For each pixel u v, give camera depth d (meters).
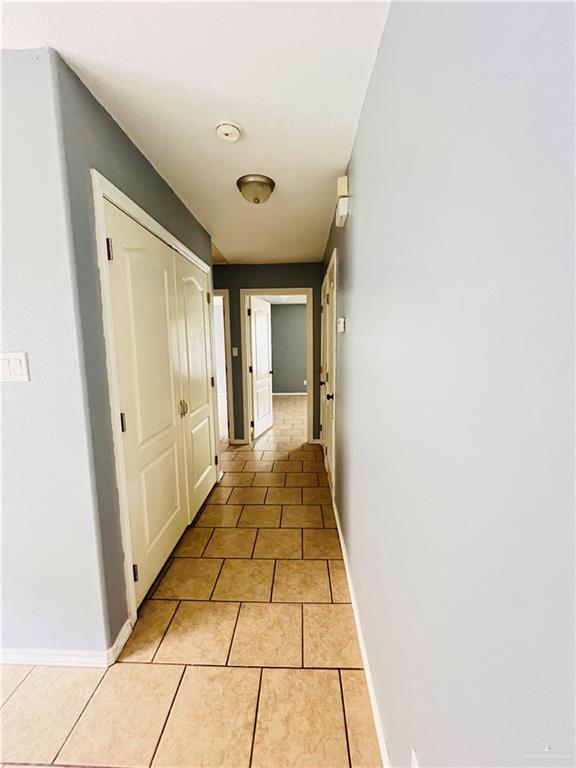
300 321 8.41
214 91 1.34
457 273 0.56
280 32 1.07
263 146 1.72
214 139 1.66
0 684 1.33
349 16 1.02
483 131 0.47
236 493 3.04
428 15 0.68
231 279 4.46
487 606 0.48
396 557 0.95
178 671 1.37
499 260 0.44
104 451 1.41
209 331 3.02
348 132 1.61
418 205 0.75
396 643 0.95
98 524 1.36
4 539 1.36
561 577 0.34
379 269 1.14
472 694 0.53
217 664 1.40
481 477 0.49
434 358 0.67
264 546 2.22
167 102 1.39
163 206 2.03
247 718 1.20
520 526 0.41
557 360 0.34
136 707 1.24
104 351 1.42
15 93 1.14
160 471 1.95
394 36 0.93
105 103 1.39
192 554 2.14
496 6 0.43
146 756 1.10
